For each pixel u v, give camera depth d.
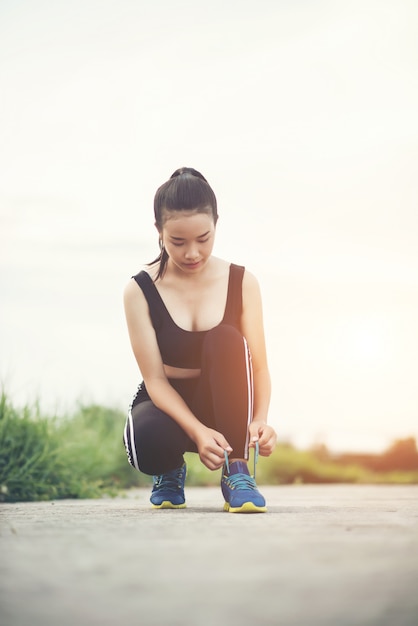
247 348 2.78
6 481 4.32
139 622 1.12
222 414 2.75
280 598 1.25
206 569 1.46
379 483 8.02
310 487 6.42
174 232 2.77
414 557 1.58
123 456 6.23
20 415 4.84
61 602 1.22
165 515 2.58
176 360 2.99
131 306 3.00
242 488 2.71
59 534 1.95
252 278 3.07
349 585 1.34
